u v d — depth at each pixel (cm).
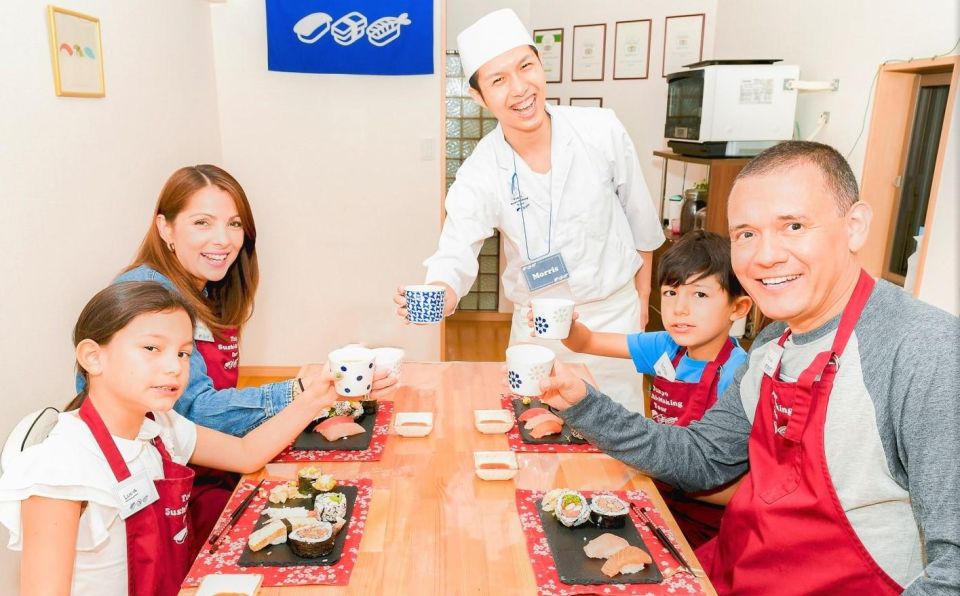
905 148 296
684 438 136
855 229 103
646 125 509
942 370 92
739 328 355
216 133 373
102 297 112
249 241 186
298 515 117
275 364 409
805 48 358
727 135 350
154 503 120
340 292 402
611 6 504
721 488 142
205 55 357
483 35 190
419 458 140
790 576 113
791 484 112
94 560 115
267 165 382
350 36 362
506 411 157
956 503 87
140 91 285
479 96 204
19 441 111
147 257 173
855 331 104
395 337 409
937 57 253
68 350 229
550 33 536
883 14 290
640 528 117
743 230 105
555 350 223
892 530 104
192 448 137
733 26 450
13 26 199
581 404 129
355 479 132
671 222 439
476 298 560
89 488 109
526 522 118
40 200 212
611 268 224
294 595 99
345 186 388
